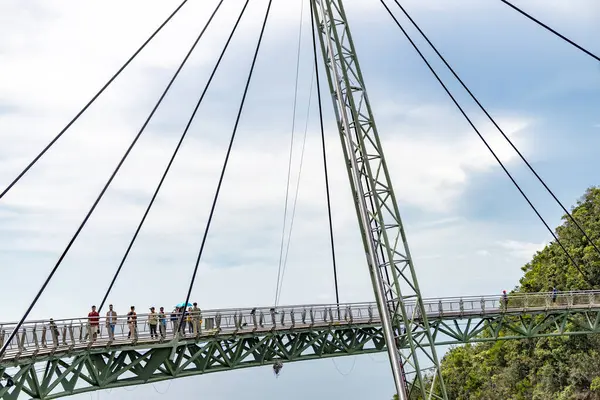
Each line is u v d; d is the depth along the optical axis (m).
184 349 43.00
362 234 36.84
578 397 68.50
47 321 35.38
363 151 36.66
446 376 90.75
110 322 39.28
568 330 70.62
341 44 37.38
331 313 49.94
